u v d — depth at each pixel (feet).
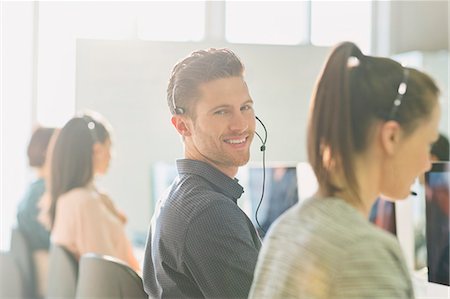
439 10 11.41
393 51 11.09
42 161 9.23
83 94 10.78
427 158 3.64
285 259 3.42
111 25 10.93
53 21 10.90
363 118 3.49
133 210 10.59
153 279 5.62
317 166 3.53
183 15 10.93
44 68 10.70
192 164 5.39
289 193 7.27
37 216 9.10
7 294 9.29
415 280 6.20
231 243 5.01
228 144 5.60
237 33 10.61
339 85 3.49
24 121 10.05
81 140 8.89
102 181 10.53
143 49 10.82
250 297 3.57
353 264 3.20
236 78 5.69
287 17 10.48
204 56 5.71
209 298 5.04
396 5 11.30
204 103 5.58
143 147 10.75
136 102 10.85
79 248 8.64
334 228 3.31
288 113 10.02
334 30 10.48
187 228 5.07
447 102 10.77
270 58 10.28
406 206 6.49
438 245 5.37
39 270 9.29
